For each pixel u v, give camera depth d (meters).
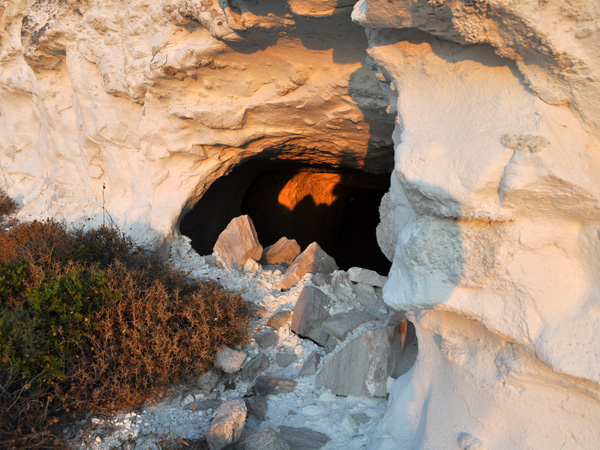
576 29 1.98
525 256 2.24
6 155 9.66
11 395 3.08
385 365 3.49
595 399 2.07
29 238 5.80
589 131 2.13
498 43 2.21
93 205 7.38
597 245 2.12
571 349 2.05
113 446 3.14
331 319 4.26
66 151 7.91
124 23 6.07
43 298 3.70
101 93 6.86
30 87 8.37
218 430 3.01
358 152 6.75
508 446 2.32
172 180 6.70
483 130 2.30
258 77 5.63
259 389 3.76
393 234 3.63
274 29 4.73
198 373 3.78
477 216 2.24
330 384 3.64
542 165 2.07
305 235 12.12
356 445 3.10
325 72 5.28
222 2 4.55
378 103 5.17
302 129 6.22
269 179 10.50
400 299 2.65
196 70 5.62
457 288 2.43
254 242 6.10
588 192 2.05
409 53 2.72
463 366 2.58
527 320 2.20
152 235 6.31
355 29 4.52
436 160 2.39
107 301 3.88
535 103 2.19
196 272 5.91
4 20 8.60
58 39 6.99
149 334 3.82
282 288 5.47
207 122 6.05
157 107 6.34
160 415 3.47
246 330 4.34
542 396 2.25
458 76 2.53
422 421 2.84
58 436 3.13
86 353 3.60
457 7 2.17
